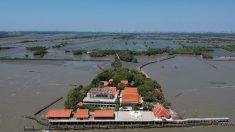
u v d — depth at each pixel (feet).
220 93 585.63
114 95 510.17
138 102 477.77
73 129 403.34
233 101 527.81
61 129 402.72
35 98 540.11
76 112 438.81
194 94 574.97
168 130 401.29
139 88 538.47
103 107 485.97
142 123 415.03
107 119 419.13
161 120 414.00
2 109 474.08
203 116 444.55
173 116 439.22
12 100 525.34
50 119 418.10
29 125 410.72
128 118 423.64
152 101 502.38
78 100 480.64
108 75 641.81
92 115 434.71
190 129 403.95
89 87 553.64
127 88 541.75
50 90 602.44
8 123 416.26
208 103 513.45
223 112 465.47
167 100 529.45
